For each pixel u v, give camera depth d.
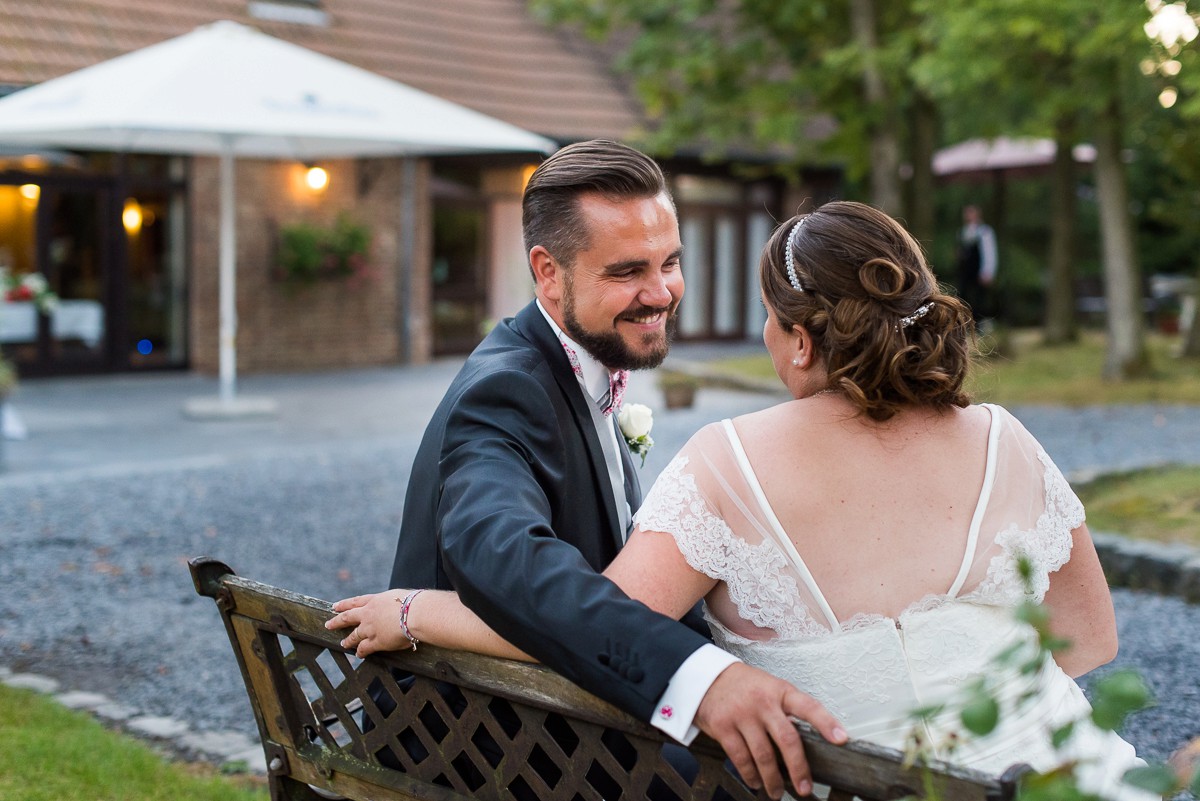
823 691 1.73
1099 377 13.02
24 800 3.09
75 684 4.39
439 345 17.34
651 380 14.58
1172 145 13.16
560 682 1.72
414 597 1.88
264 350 15.32
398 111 9.73
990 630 1.76
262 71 9.41
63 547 6.40
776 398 13.41
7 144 11.45
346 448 9.74
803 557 1.74
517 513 1.74
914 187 15.57
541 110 16.88
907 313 1.78
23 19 13.19
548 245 2.02
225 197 11.37
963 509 1.77
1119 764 1.86
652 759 1.67
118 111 8.64
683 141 13.99
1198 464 7.50
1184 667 4.39
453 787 1.93
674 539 1.74
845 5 13.20
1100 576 1.96
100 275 14.23
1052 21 9.28
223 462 9.02
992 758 1.71
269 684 2.17
